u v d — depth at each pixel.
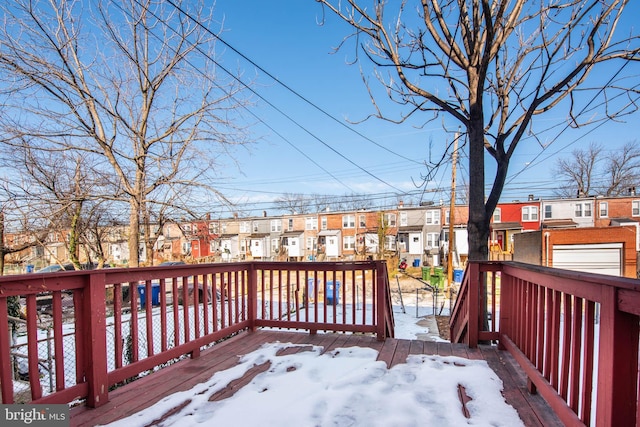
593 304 1.60
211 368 2.85
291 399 2.22
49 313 8.44
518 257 16.58
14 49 6.59
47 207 8.14
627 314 1.30
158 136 8.77
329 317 7.61
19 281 1.80
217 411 2.09
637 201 24.22
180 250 28.53
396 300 13.91
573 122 4.86
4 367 1.78
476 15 3.89
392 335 5.05
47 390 4.34
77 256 12.24
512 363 2.88
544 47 3.91
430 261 28.23
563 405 1.79
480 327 3.96
